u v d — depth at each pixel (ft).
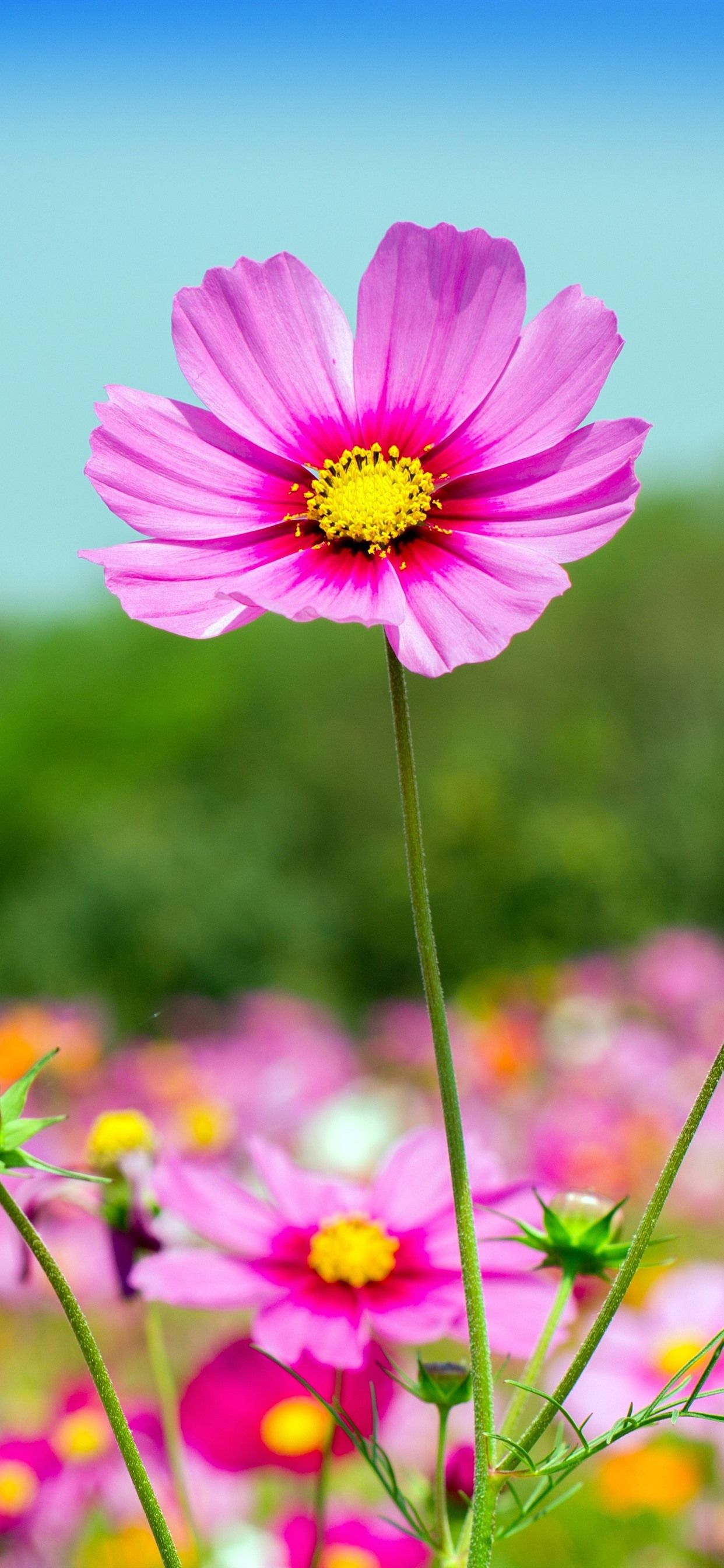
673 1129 4.19
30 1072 1.46
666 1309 2.25
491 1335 1.64
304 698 21.13
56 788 20.20
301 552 1.59
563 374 1.61
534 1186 1.60
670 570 20.47
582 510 1.57
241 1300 1.69
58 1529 2.18
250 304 1.66
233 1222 1.76
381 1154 4.00
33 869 19.20
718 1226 3.88
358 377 1.64
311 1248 1.73
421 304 1.63
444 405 1.63
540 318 1.62
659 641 19.06
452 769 16.74
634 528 22.45
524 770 16.08
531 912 12.28
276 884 14.38
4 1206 1.44
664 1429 2.14
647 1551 2.49
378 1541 2.11
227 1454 2.10
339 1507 2.18
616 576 20.68
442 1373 1.56
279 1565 2.11
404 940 13.66
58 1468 2.19
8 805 19.69
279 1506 2.47
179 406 1.65
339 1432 2.08
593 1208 1.60
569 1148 3.94
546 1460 1.46
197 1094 4.35
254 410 1.64
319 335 1.66
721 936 12.47
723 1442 2.13
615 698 18.78
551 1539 2.56
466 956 12.57
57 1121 1.45
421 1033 6.18
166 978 13.25
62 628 26.32
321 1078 5.18
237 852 14.85
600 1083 4.97
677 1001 6.31
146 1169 1.87
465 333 1.63
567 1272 1.59
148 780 21.27
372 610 1.52
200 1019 7.92
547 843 12.45
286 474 1.63
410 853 1.45
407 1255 1.72
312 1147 4.05
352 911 14.38
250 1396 2.11
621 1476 2.38
